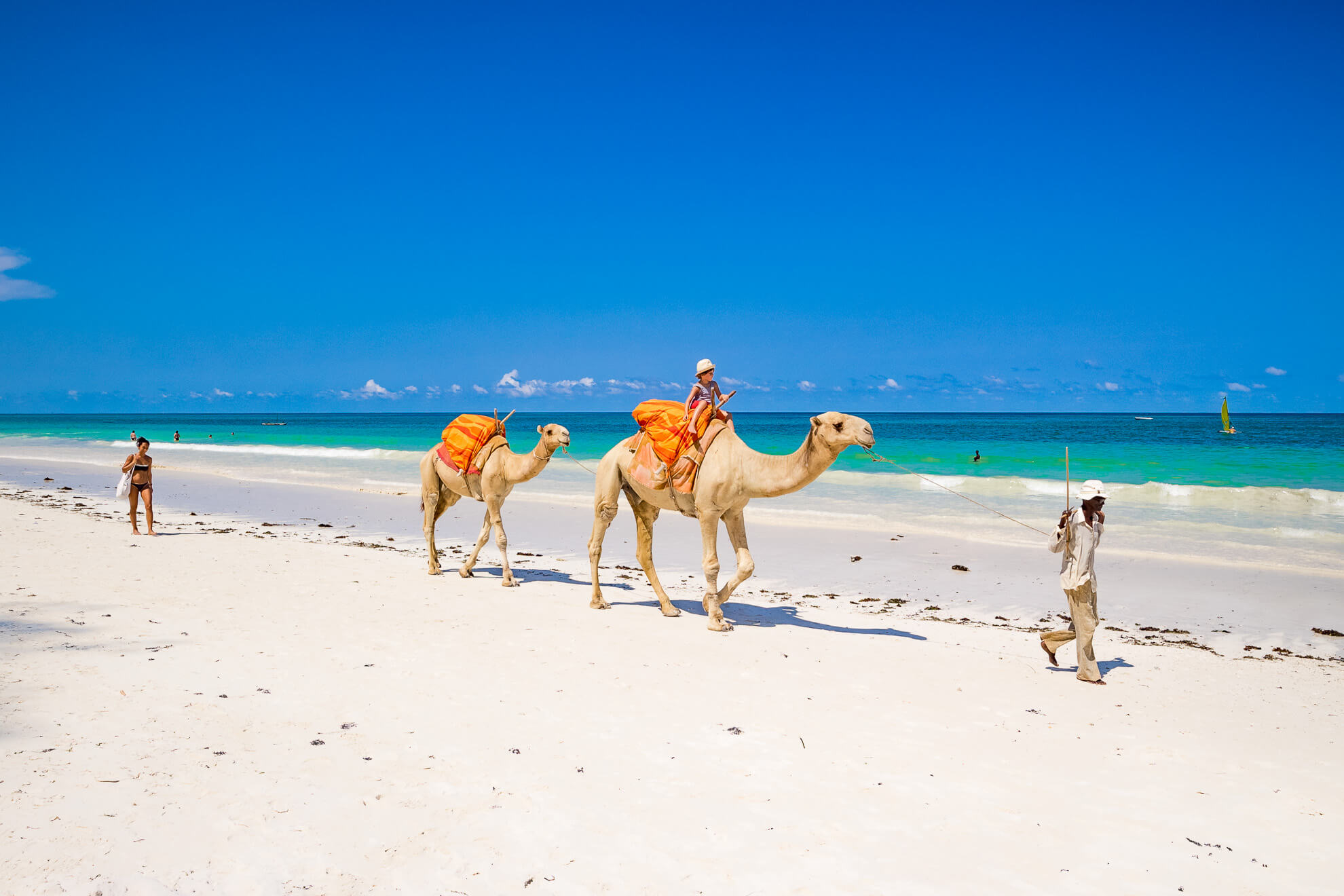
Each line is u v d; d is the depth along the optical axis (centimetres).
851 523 1803
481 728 566
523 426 10431
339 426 10094
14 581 966
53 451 4375
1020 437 5556
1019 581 1238
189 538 1424
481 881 379
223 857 385
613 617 938
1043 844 433
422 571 1198
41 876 356
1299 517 1822
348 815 433
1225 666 796
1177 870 411
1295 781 520
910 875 397
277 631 798
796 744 560
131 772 464
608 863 400
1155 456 3553
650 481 919
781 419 18388
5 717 530
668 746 548
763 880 389
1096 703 669
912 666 754
